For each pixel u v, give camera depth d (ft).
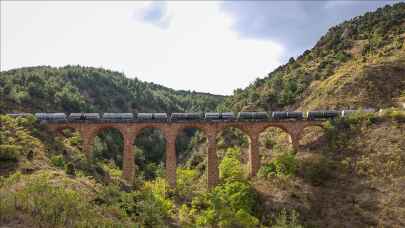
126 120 246.06
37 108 378.73
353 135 233.14
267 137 304.09
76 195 145.69
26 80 453.58
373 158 206.49
